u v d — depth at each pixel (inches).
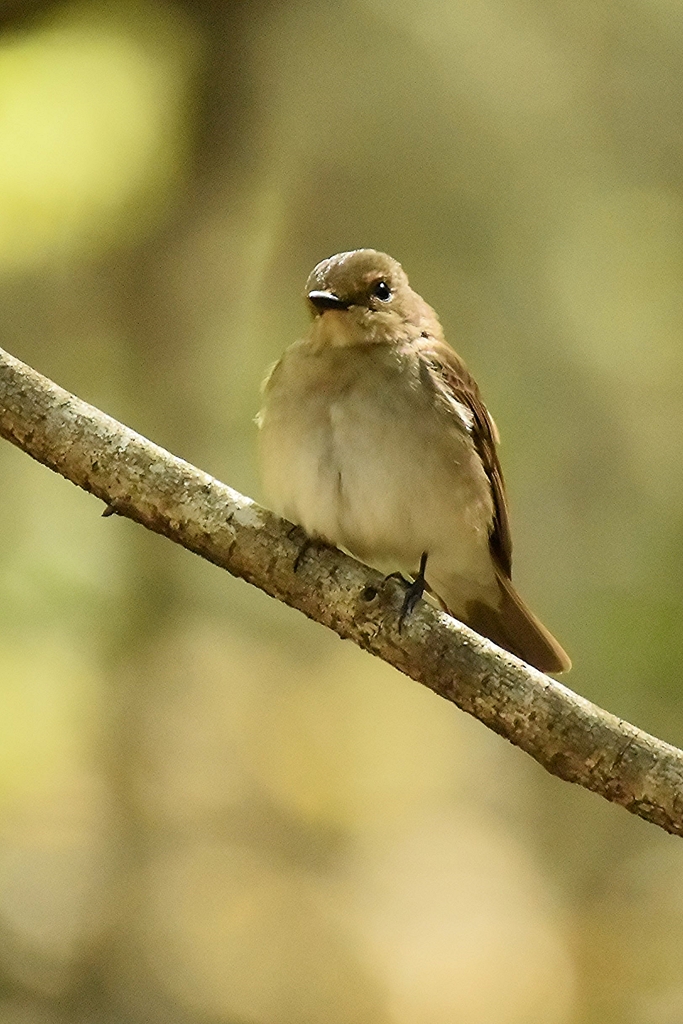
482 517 275.4
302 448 261.3
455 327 458.9
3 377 231.1
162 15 395.5
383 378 261.3
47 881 424.8
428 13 453.7
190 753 475.2
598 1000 445.4
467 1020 437.1
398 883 483.2
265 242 450.3
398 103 454.0
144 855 441.4
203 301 440.1
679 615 408.8
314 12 427.2
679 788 215.0
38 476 443.2
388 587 231.3
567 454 456.4
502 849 506.0
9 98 381.4
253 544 233.1
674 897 474.6
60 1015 396.5
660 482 446.0
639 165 467.5
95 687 429.1
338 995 434.0
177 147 404.5
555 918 477.4
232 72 406.9
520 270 460.4
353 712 531.5
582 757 218.2
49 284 423.5
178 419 450.3
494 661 224.1
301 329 455.2
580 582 438.9
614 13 468.4
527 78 465.1
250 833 479.8
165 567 448.5
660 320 457.1
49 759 410.3
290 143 442.3
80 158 384.2
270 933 444.5
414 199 457.4
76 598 423.8
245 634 510.0
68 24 390.9
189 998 415.8
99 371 446.3
